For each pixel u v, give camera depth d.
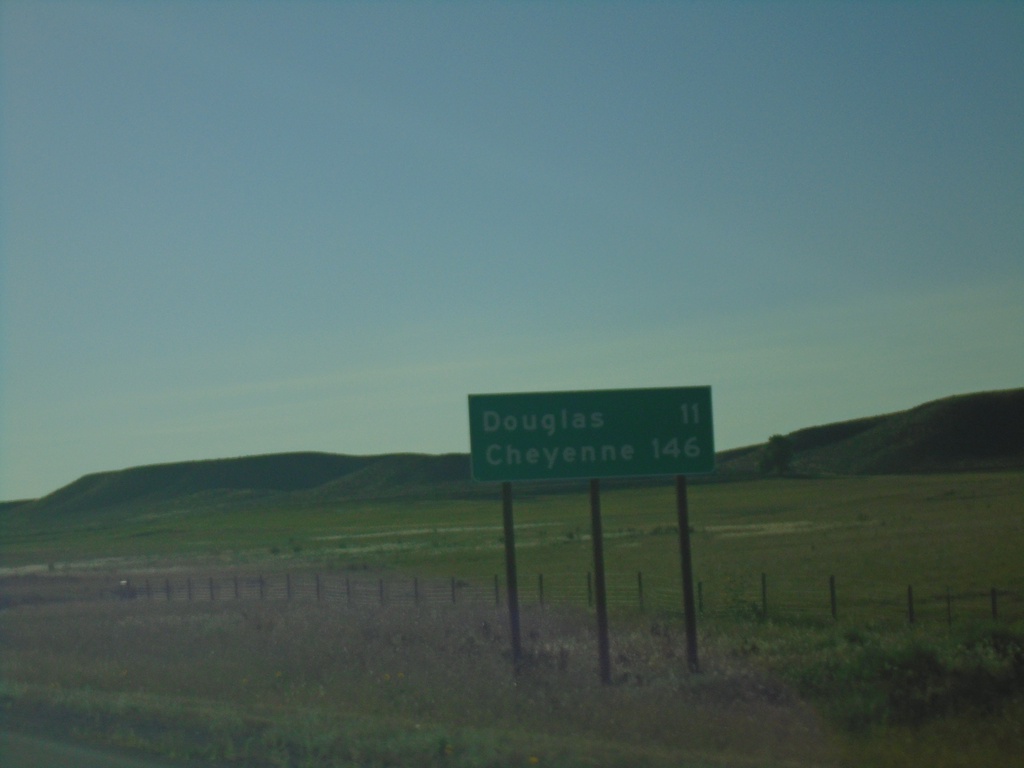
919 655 16.36
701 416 19.28
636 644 22.16
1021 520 69.31
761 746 11.90
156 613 38.47
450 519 129.25
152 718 13.73
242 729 12.70
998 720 13.09
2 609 46.09
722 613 32.22
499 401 19.09
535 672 17.91
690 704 14.78
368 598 42.59
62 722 13.86
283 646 23.03
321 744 11.52
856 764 11.08
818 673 16.64
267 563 76.31
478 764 10.57
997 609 31.72
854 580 41.66
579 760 10.77
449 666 19.31
